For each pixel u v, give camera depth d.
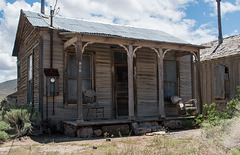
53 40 10.53
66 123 9.60
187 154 5.38
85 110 10.98
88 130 8.77
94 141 7.70
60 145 7.00
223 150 5.60
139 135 9.06
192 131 9.66
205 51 17.50
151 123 10.11
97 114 11.27
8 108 9.98
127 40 10.01
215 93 15.50
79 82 8.80
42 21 11.05
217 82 15.39
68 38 10.32
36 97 10.96
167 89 13.09
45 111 10.14
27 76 12.86
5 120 8.91
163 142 6.84
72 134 8.94
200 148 5.84
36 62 11.10
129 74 9.91
